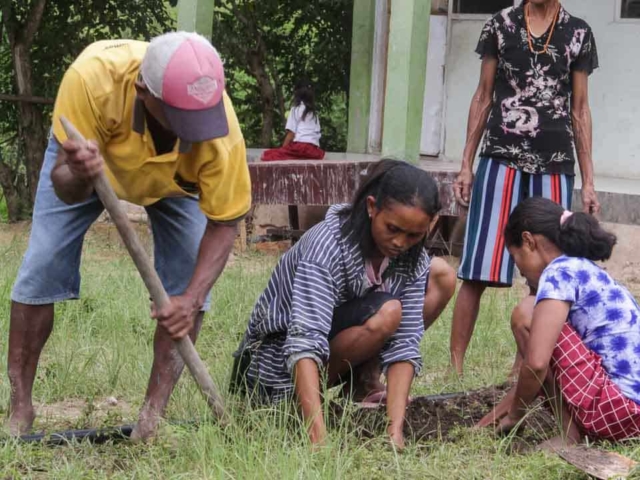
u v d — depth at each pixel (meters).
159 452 4.52
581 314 4.89
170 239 4.92
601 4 12.59
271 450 4.41
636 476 4.21
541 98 6.66
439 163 12.92
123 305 7.97
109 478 4.28
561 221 4.99
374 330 4.85
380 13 14.58
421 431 5.11
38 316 4.75
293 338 4.71
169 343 4.81
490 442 4.80
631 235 10.83
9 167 16.36
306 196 11.55
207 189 4.46
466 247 6.74
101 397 5.85
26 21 15.79
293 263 4.95
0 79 16.84
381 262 4.93
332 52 16.73
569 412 4.89
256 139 17.73
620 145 12.61
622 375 4.83
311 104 13.58
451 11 13.55
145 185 4.46
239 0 16.75
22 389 4.86
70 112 4.25
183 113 3.96
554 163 6.70
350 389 5.15
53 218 4.63
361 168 11.38
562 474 4.36
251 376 5.21
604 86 12.65
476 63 13.46
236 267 11.16
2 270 9.76
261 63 17.08
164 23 17.08
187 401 5.25
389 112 11.35
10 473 4.28
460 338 6.64
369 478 4.26
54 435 4.75
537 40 6.65
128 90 4.27
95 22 17.23
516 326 5.07
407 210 4.52
